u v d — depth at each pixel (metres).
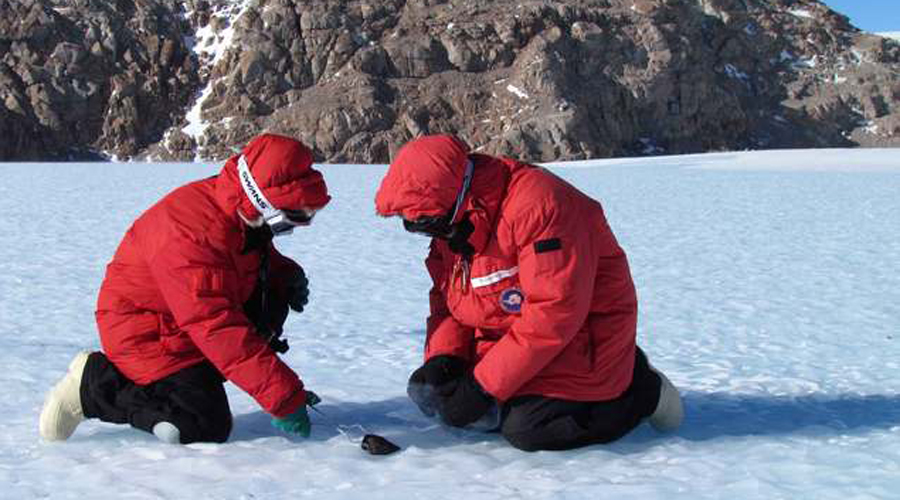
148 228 3.07
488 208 2.96
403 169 2.89
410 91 73.94
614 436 3.18
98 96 72.00
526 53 75.75
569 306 2.90
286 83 73.75
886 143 85.56
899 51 94.56
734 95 83.56
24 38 71.69
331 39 74.75
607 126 75.94
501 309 3.08
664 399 3.28
